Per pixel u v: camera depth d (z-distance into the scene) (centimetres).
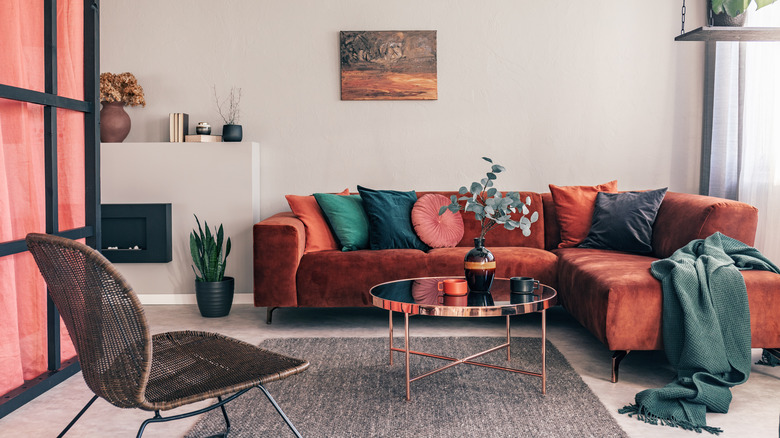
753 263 279
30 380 254
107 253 437
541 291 266
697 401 229
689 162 461
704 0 452
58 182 273
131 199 444
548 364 292
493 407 236
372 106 464
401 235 398
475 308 230
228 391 156
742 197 419
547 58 460
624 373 279
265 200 469
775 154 391
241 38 462
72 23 281
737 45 422
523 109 462
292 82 463
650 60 458
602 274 287
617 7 456
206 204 444
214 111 466
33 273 255
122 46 464
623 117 461
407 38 457
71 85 280
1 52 231
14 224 243
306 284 365
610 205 395
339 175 467
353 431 214
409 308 238
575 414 228
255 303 367
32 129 252
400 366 291
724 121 430
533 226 417
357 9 459
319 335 354
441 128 464
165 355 183
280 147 466
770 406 237
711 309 256
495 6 458
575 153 463
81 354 159
